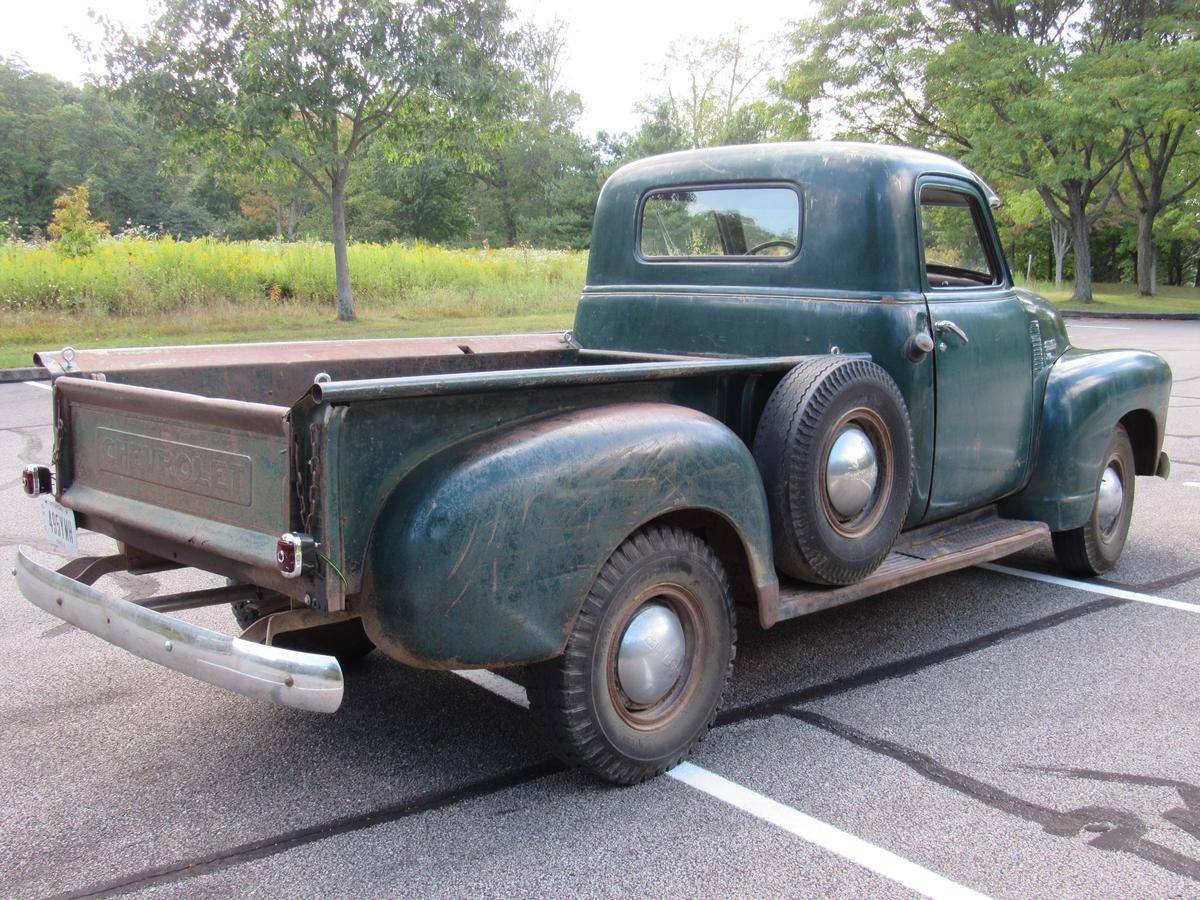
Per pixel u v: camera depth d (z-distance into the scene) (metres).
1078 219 28.27
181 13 14.66
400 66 15.22
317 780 2.98
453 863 2.54
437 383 2.44
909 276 3.89
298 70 15.11
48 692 3.62
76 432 3.19
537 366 4.70
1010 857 2.60
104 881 2.45
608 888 2.43
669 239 4.49
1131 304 28.09
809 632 4.34
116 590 4.79
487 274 22.48
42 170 63.88
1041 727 3.39
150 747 3.20
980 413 4.26
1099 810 2.84
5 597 4.65
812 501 3.28
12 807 2.81
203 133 15.65
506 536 2.51
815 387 3.27
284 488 2.40
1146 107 22.78
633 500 2.76
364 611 2.47
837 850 2.62
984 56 24.38
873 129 28.09
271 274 18.86
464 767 3.07
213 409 2.56
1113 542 5.16
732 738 3.29
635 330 4.59
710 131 53.50
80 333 15.22
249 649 2.38
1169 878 2.51
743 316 4.18
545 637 2.61
